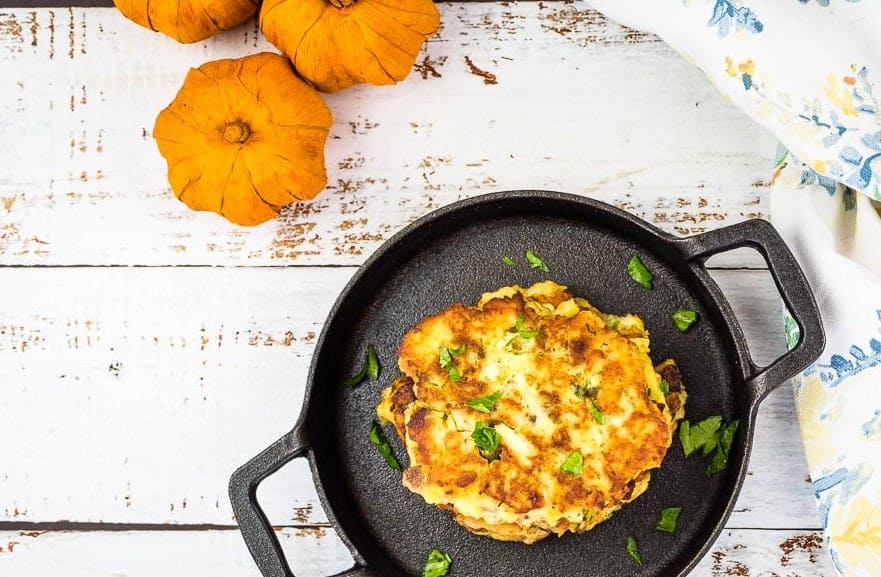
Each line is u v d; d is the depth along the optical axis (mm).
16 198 676
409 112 671
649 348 634
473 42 670
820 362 633
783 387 657
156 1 634
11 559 670
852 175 620
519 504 598
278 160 630
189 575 668
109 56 677
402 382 628
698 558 608
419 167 670
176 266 673
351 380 651
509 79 669
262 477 605
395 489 646
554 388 602
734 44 624
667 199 665
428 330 616
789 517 654
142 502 671
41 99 677
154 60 676
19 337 675
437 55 670
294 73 646
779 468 655
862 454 625
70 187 676
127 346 674
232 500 604
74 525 671
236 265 672
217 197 639
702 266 616
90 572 669
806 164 633
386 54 632
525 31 669
